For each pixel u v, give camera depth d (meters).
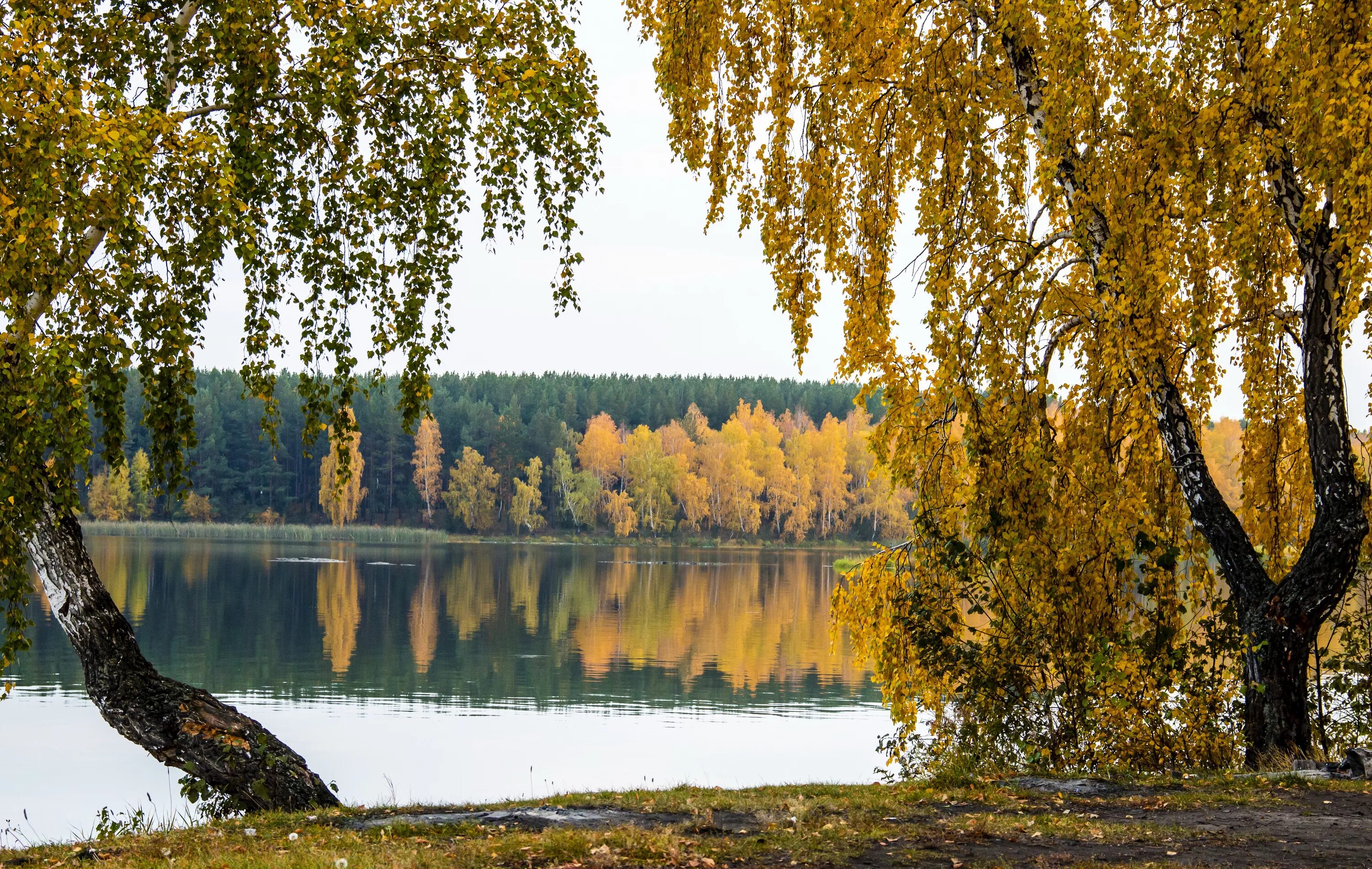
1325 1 8.62
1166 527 10.77
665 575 67.50
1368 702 10.89
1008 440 10.48
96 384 8.19
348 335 10.51
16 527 7.75
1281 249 10.33
